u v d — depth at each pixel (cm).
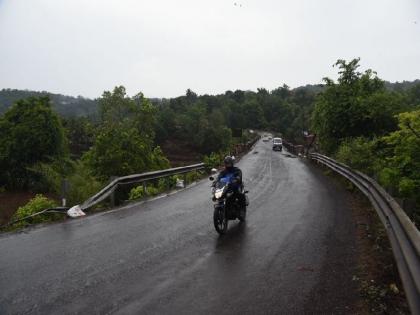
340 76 3020
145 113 4691
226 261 721
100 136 3225
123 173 3081
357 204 1339
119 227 994
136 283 605
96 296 554
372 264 701
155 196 1584
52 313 500
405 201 811
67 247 800
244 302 541
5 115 3866
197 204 1368
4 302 532
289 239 878
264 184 1908
